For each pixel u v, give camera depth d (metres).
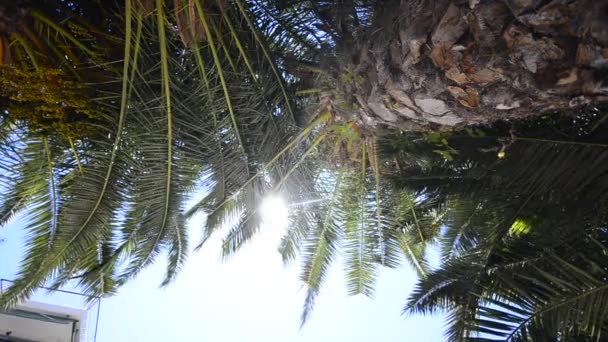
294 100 6.79
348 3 5.80
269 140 6.65
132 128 6.01
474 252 5.73
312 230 8.12
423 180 6.88
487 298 5.07
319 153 7.23
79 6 5.90
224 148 6.49
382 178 7.27
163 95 5.77
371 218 7.71
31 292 6.16
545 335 4.60
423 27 4.14
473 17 3.65
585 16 3.14
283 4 6.24
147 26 5.66
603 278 4.70
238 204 7.20
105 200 6.14
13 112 5.64
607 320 4.83
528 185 5.73
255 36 5.88
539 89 3.64
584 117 5.44
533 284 5.00
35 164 6.28
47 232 6.20
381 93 5.02
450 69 4.03
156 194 6.25
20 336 10.84
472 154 6.15
